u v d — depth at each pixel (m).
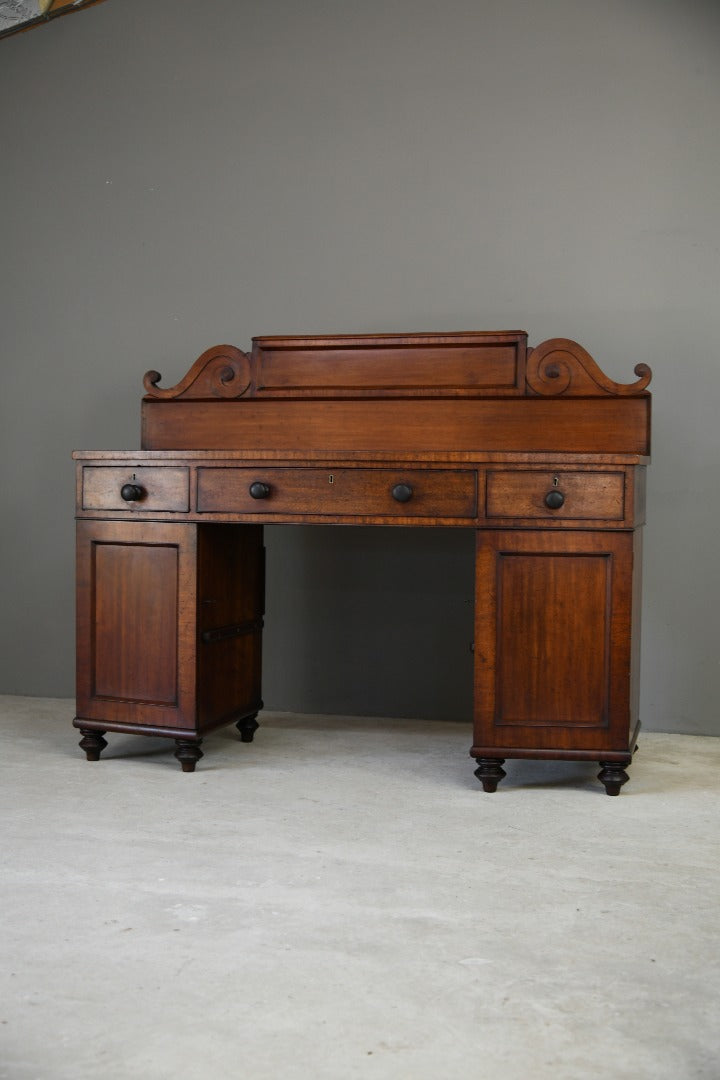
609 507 3.01
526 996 1.80
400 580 4.05
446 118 3.98
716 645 3.82
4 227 4.38
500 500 3.05
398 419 3.64
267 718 4.04
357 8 4.04
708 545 3.81
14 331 4.38
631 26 3.82
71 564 4.34
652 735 3.83
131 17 4.24
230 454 3.20
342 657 4.11
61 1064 1.58
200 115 4.19
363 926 2.08
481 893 2.26
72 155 4.31
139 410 4.28
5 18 4.25
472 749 3.05
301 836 2.62
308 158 4.10
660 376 3.83
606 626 3.03
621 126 3.84
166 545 3.26
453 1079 1.56
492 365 3.55
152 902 2.19
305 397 3.69
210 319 4.20
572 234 3.89
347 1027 1.70
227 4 4.15
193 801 2.92
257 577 3.67
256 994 1.80
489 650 3.06
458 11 3.96
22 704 4.23
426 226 4.00
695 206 3.79
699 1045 1.65
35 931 2.04
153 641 3.28
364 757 3.44
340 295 4.09
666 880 2.34
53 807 2.85
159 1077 1.55
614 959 1.95
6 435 4.39
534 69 3.90
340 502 3.13
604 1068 1.59
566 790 3.08
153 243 4.25
